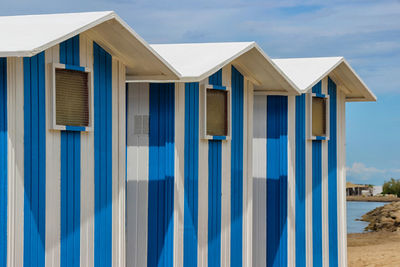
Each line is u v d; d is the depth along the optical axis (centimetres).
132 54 864
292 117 1227
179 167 995
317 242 1299
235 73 1100
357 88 1386
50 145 766
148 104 1012
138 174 1016
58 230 778
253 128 1248
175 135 992
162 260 995
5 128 720
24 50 675
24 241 734
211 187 1046
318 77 1225
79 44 808
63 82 785
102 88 848
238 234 1109
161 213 998
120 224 884
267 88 1189
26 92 737
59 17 816
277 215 1224
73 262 801
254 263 1238
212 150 1048
